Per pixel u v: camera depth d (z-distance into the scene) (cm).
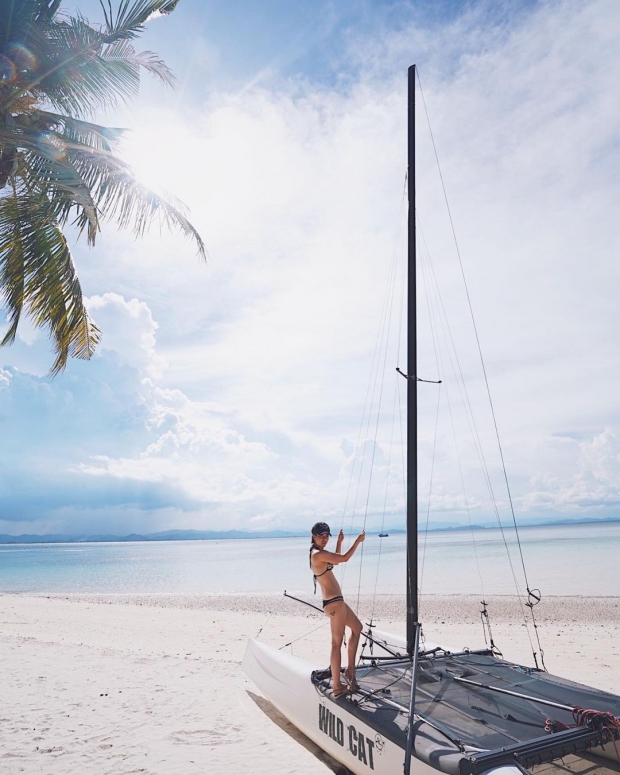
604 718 406
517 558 4534
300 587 2952
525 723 423
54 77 866
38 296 941
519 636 1259
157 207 946
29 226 859
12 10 789
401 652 706
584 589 2256
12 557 9781
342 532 553
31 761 533
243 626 1455
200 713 680
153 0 882
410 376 704
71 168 815
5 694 762
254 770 512
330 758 541
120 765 524
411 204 738
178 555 9844
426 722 423
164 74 965
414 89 762
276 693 647
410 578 652
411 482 677
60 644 1138
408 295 727
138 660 987
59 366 1027
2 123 814
